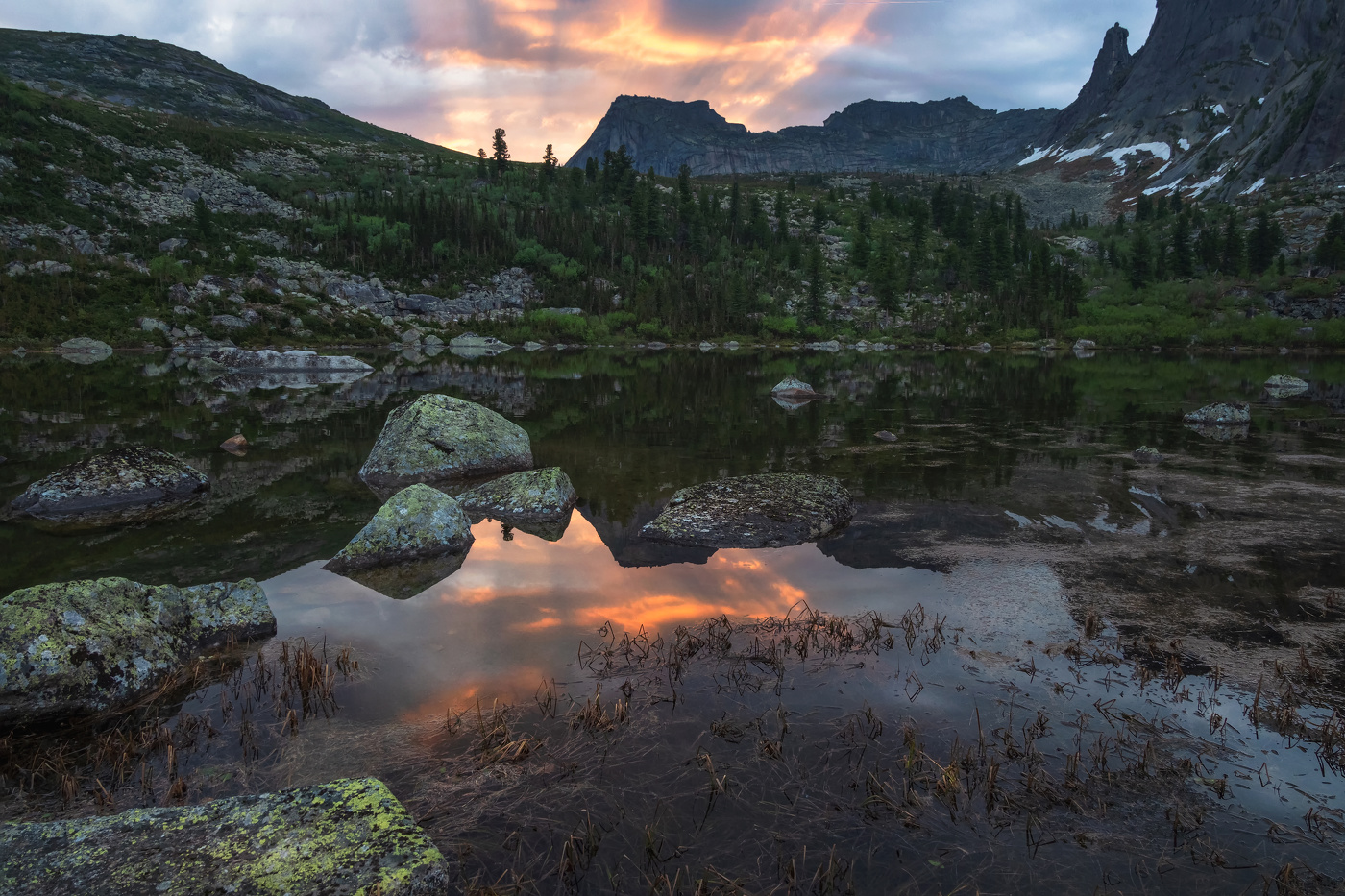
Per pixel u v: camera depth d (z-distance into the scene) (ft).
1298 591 25.36
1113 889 11.58
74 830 12.08
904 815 13.28
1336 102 631.97
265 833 12.01
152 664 19.31
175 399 94.63
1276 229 408.67
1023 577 26.96
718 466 50.24
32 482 43.88
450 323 345.31
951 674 19.10
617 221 479.00
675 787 14.12
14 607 19.03
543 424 71.36
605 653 20.45
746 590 25.90
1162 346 314.35
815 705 17.43
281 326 273.95
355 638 21.79
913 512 37.09
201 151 465.47
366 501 40.57
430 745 15.75
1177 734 16.22
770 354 259.60
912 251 474.08
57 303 228.84
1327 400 94.12
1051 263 458.50
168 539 33.01
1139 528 33.65
